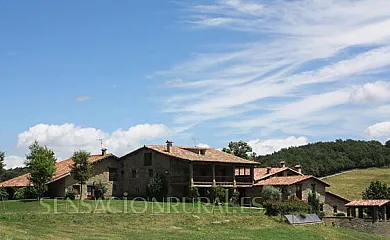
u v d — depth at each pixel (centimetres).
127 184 8381
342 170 16125
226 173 8556
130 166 8394
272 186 7662
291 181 7850
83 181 7450
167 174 7888
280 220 6381
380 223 6988
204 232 5191
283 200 7125
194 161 7781
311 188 8081
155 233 4900
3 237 3931
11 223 4725
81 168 7444
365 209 8112
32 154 6881
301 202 6969
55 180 7450
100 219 5319
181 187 7944
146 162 8194
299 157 16338
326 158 16300
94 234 4600
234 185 8119
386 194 8931
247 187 8312
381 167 16512
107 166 8344
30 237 4103
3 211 5609
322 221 6938
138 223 5341
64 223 4988
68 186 7675
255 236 5225
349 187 12794
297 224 6350
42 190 6894
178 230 5178
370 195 8994
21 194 7531
